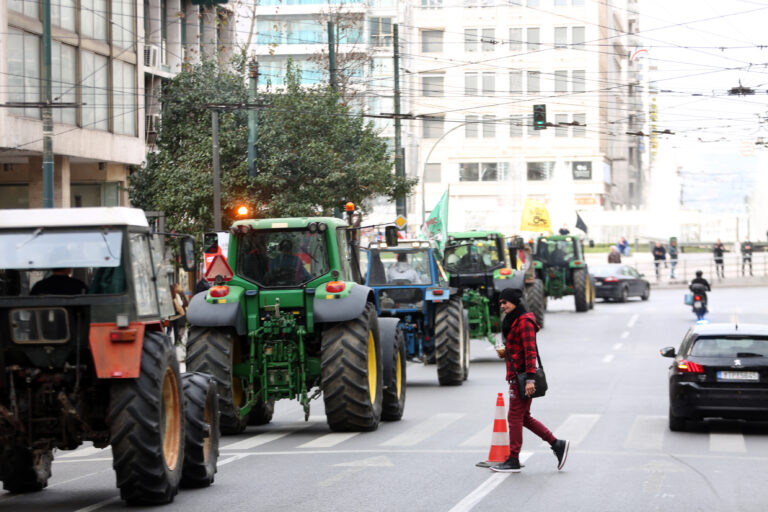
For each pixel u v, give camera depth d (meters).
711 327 18.75
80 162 44.50
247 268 18.11
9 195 44.34
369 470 14.13
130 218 11.77
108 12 44.19
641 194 150.50
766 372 17.52
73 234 11.55
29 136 38.28
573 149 101.25
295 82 43.34
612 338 39.66
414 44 97.19
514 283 33.91
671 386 18.03
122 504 12.02
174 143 44.25
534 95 99.19
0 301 11.41
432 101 99.06
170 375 11.98
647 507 11.52
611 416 20.30
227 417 17.78
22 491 13.23
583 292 51.56
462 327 26.66
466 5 97.88
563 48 98.75
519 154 100.88
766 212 119.00
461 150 100.75
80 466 15.98
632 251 101.88
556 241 52.19
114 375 11.23
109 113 44.25
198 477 12.83
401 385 20.09
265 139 41.38
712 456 15.42
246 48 52.22
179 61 55.28
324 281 18.02
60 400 11.36
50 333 11.44
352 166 41.97
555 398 23.34
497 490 12.58
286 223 18.06
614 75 113.50
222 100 43.28
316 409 23.19
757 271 72.81
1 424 11.60
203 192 40.94
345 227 19.22
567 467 14.38
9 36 37.28
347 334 17.75
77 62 41.69
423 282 26.25
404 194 45.44
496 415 14.52
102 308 11.34
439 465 14.55
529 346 13.91
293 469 14.38
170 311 12.77
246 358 18.44
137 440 11.41
